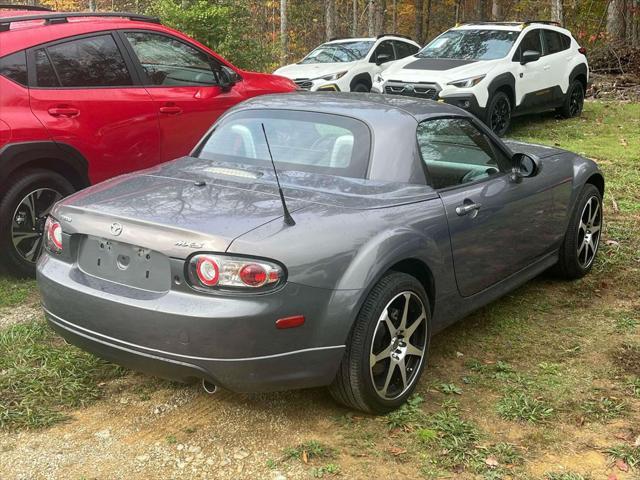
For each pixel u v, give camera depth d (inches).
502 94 457.4
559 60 519.8
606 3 959.6
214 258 116.9
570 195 206.4
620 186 329.1
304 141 156.0
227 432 132.7
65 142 211.2
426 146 155.9
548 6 1202.6
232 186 141.1
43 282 137.5
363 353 129.0
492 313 194.4
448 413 139.6
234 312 115.7
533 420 137.8
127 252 127.4
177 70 253.9
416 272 148.9
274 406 142.4
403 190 145.5
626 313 194.4
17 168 206.7
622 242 253.3
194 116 254.1
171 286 121.0
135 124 233.0
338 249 125.2
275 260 117.7
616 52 825.5
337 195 137.8
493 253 170.1
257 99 178.1
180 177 148.6
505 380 154.9
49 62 213.8
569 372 159.5
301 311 120.8
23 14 232.5
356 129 153.5
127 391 147.3
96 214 131.2
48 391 143.9
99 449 126.6
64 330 134.3
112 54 231.9
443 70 448.8
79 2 1253.1
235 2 586.9
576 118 551.5
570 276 217.8
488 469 121.9
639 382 153.7
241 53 579.5
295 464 122.9
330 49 596.1
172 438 130.3
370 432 133.1
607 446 129.6
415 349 143.1
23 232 208.2
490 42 484.4
